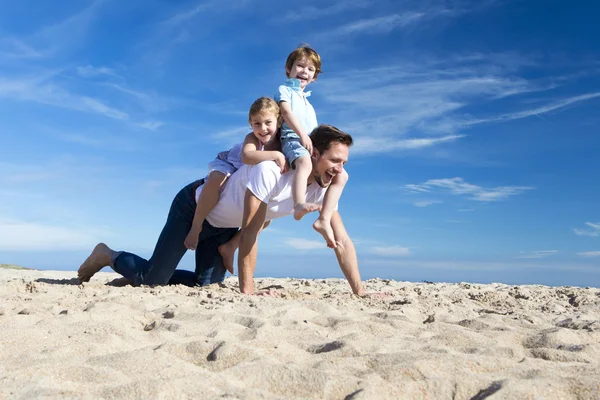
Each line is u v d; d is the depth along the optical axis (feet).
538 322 10.81
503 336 8.78
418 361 6.70
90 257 17.78
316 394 5.93
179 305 11.68
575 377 6.18
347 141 13.71
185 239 16.08
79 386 5.90
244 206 13.98
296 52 16.11
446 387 5.99
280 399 5.65
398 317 10.69
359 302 13.41
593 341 8.85
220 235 16.99
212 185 15.07
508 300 15.23
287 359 7.33
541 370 6.50
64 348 7.56
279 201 14.32
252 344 7.98
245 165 14.57
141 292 14.25
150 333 8.77
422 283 22.71
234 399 5.44
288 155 13.94
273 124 14.44
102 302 11.64
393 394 5.81
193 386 5.87
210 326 9.23
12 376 6.25
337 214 15.11
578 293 17.25
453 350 7.63
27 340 8.15
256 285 19.21
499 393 5.71
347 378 6.20
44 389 5.75
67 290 14.76
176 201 16.28
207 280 17.58
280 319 9.91
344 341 7.98
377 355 7.15
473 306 13.55
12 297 13.10
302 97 15.83
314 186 14.57
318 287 19.10
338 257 15.01
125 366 6.71
